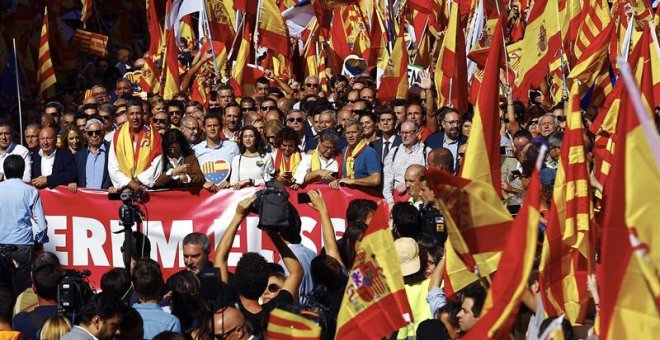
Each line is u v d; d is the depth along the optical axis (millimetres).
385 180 13102
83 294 8969
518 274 6039
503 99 16422
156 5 28422
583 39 16047
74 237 12961
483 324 6117
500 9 17359
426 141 13516
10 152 13758
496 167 8203
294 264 8852
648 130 4879
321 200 9492
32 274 9273
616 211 5539
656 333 5496
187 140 13359
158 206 12844
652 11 17547
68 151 13180
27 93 21891
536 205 6043
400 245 8750
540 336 6453
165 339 7312
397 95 16641
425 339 7566
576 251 7945
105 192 12898
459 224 6566
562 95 16359
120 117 15055
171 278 9781
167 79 18844
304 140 14570
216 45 19594
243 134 13164
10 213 12273
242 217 9039
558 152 11289
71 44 22844
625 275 5527
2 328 8742
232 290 8867
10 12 22453
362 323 7188
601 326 5609
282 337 7195
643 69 9117
